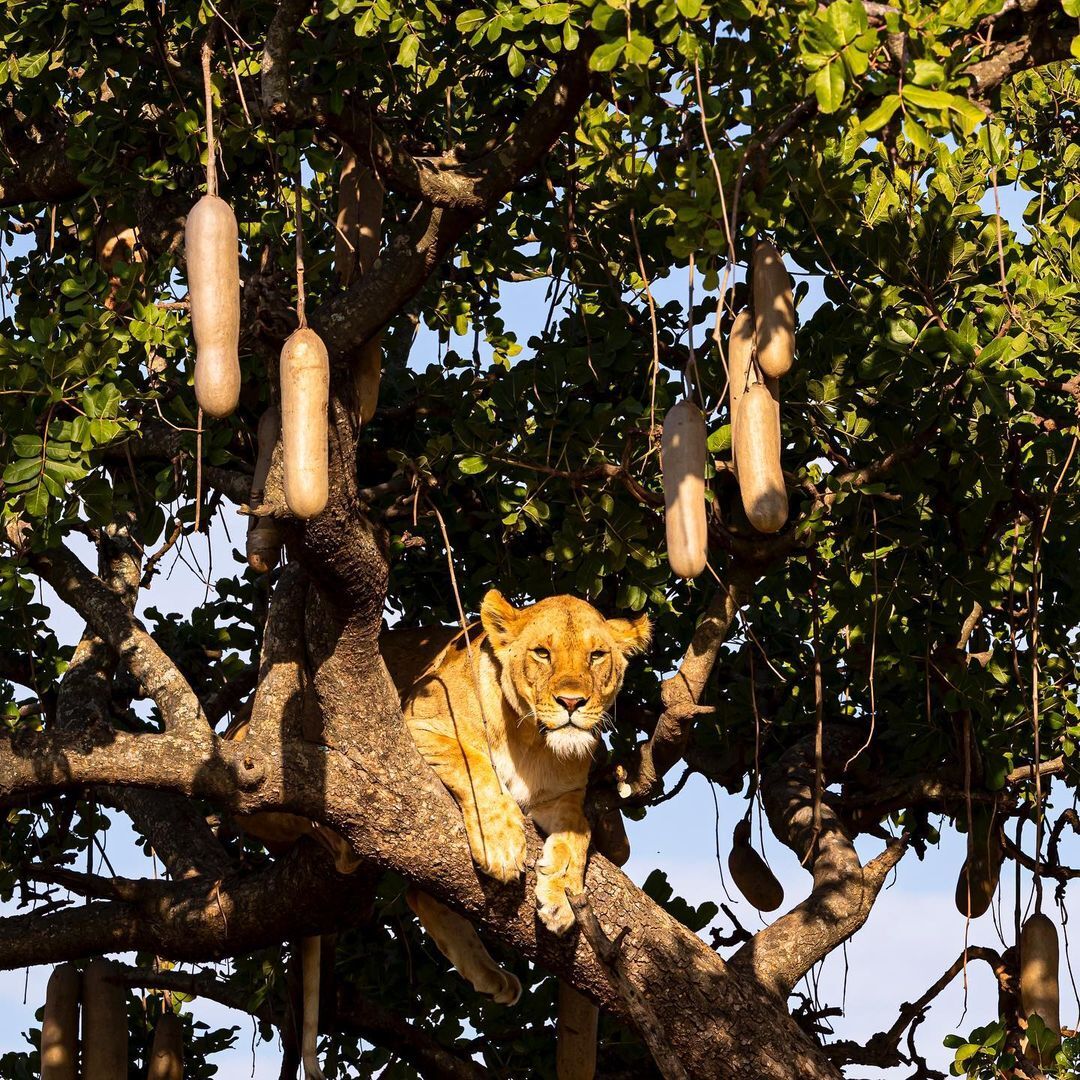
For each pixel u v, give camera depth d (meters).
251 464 9.70
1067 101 11.08
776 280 5.79
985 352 8.52
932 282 9.11
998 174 9.77
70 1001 10.16
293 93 7.48
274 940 9.30
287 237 10.12
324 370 5.62
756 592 9.99
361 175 7.93
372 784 8.05
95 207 10.24
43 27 9.11
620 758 10.39
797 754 10.74
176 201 10.13
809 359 8.96
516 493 9.26
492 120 9.61
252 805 8.17
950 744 10.08
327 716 8.05
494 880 8.13
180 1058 10.80
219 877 9.72
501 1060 11.40
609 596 10.20
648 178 7.84
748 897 10.54
